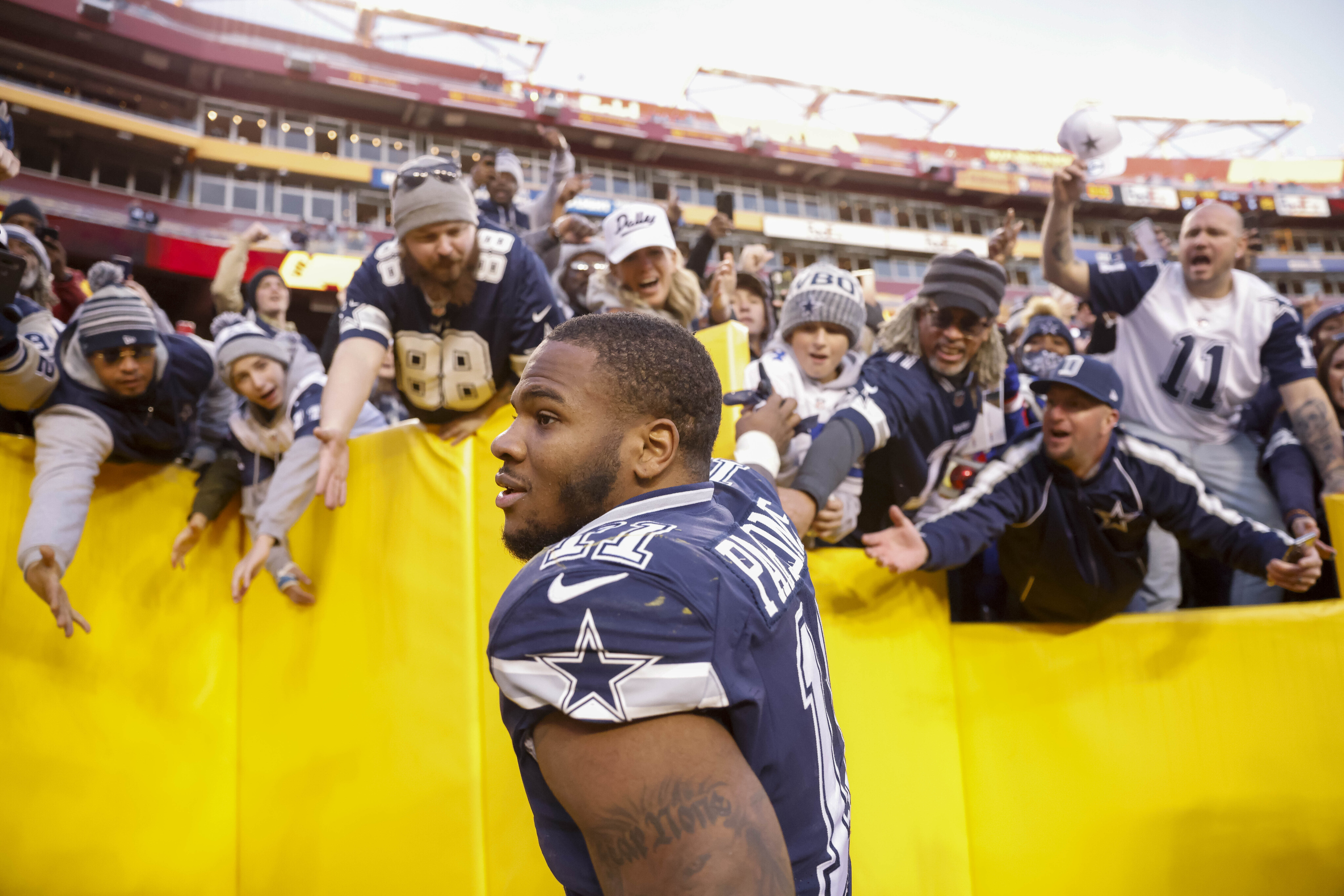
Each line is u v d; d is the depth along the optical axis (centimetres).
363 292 189
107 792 201
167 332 291
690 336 80
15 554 198
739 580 66
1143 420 246
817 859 66
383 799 191
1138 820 184
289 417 219
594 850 58
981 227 1767
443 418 199
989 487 185
